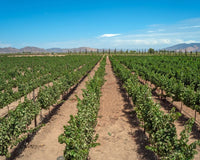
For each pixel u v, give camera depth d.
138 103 12.62
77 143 7.38
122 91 24.16
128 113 15.99
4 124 8.74
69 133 7.68
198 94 13.34
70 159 7.61
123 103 18.97
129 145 10.91
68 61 61.91
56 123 14.30
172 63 49.84
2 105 15.42
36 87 25.34
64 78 20.88
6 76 30.61
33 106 12.09
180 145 6.95
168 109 16.80
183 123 13.68
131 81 19.41
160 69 32.69
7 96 15.93
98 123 14.01
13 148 10.87
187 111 16.16
